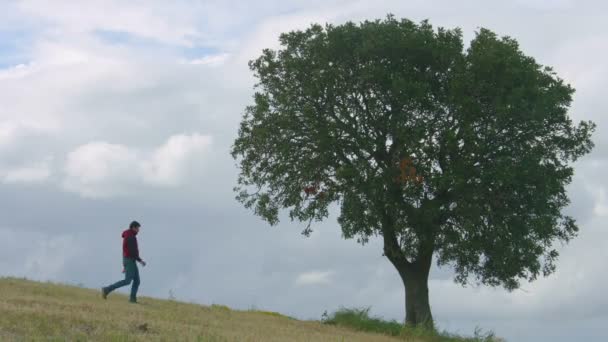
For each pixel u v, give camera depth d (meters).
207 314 26.47
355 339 26.77
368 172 32.59
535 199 33.09
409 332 31.58
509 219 32.94
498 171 32.06
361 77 32.97
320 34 34.50
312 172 34.41
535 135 33.78
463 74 32.47
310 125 34.59
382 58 33.62
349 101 34.12
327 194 34.31
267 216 35.53
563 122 34.19
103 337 18.33
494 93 32.66
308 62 34.41
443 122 33.38
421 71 34.22
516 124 33.03
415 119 33.22
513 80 32.75
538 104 32.25
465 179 32.41
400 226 32.84
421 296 35.12
